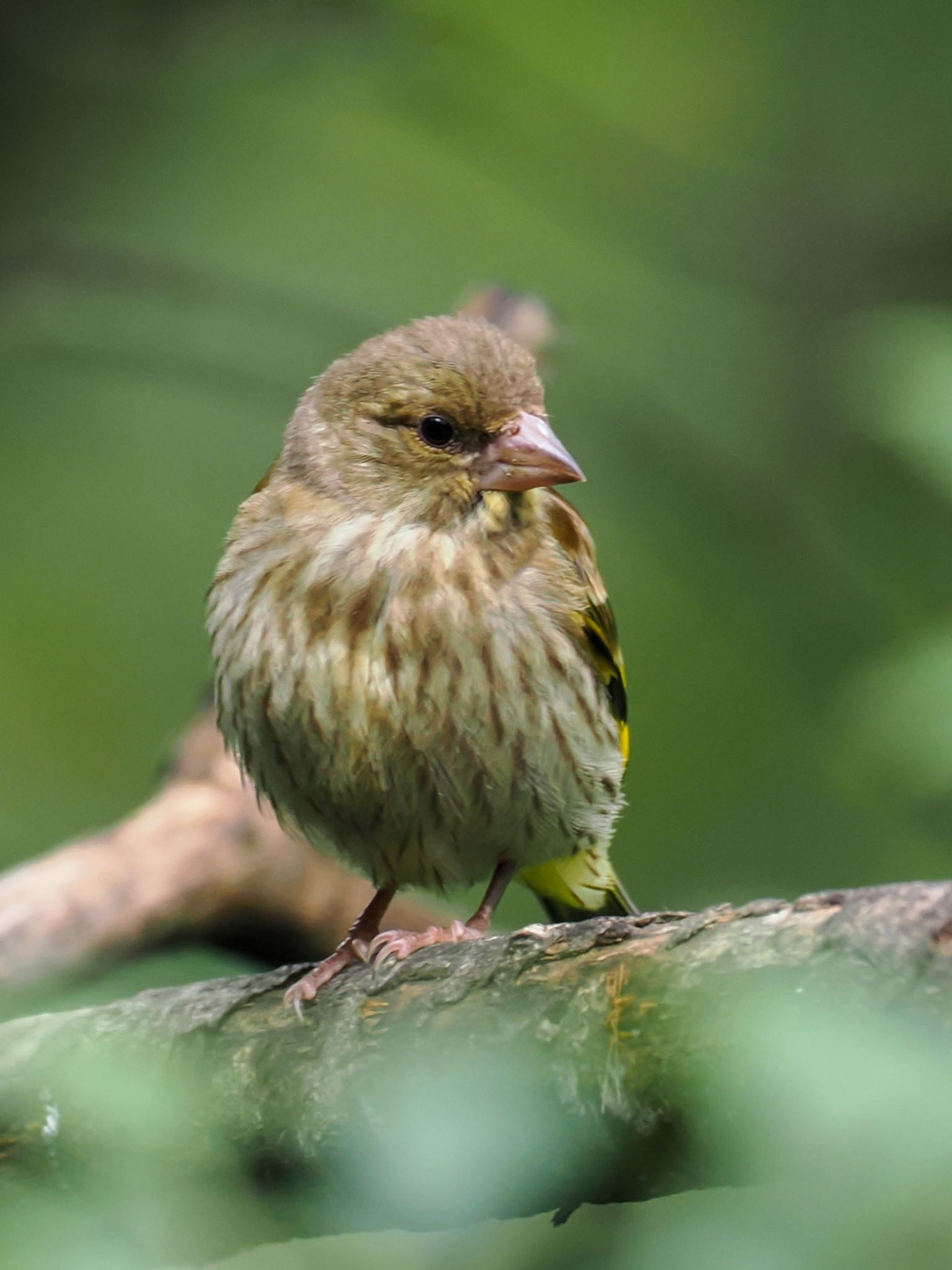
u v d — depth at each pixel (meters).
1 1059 6.07
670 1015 4.85
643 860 13.38
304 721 7.25
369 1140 5.55
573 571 7.70
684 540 14.13
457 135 14.71
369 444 7.39
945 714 7.54
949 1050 3.80
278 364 14.23
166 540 14.84
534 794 7.44
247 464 15.15
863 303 15.41
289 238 15.82
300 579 7.29
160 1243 5.75
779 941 4.73
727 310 15.90
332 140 16.30
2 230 12.98
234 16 12.46
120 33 12.34
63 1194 5.66
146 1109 4.56
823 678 13.47
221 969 10.32
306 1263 7.50
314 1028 5.73
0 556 14.62
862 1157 3.73
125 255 13.22
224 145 15.63
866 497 14.06
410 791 7.33
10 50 12.32
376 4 12.84
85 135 13.25
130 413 15.13
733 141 15.88
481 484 7.31
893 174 15.68
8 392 14.99
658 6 15.38
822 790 13.30
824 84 15.74
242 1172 5.75
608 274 16.28
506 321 10.79
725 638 14.45
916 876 12.33
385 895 7.93
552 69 15.31
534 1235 5.71
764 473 14.60
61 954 9.31
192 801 9.88
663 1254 4.16
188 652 14.45
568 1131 5.02
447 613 7.19
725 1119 4.71
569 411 14.41
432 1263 6.10
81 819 13.62
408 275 15.91
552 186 15.31
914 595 13.79
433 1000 5.45
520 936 5.32
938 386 7.56
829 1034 3.74
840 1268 3.84
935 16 15.53
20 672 14.16
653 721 14.12
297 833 7.96
